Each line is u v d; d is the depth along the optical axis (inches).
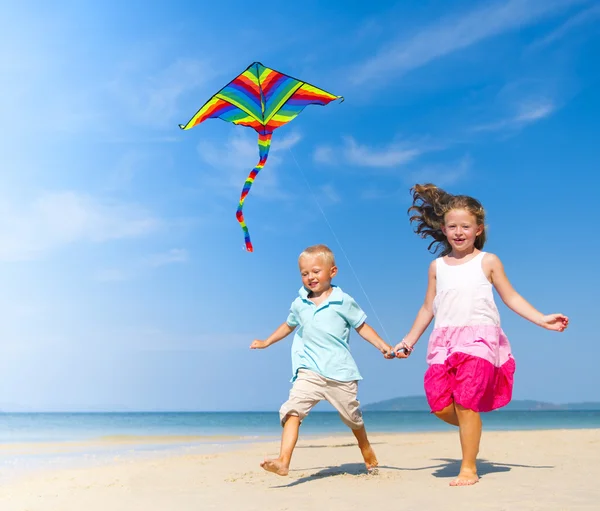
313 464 234.5
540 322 162.4
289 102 206.7
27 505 159.6
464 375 161.0
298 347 184.9
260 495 157.4
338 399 179.0
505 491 145.9
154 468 240.5
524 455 248.7
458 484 157.3
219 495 161.2
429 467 212.8
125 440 483.2
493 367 163.5
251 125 211.3
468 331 166.6
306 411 175.6
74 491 183.0
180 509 143.1
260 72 198.4
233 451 336.8
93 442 450.6
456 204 175.6
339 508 133.6
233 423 1413.6
